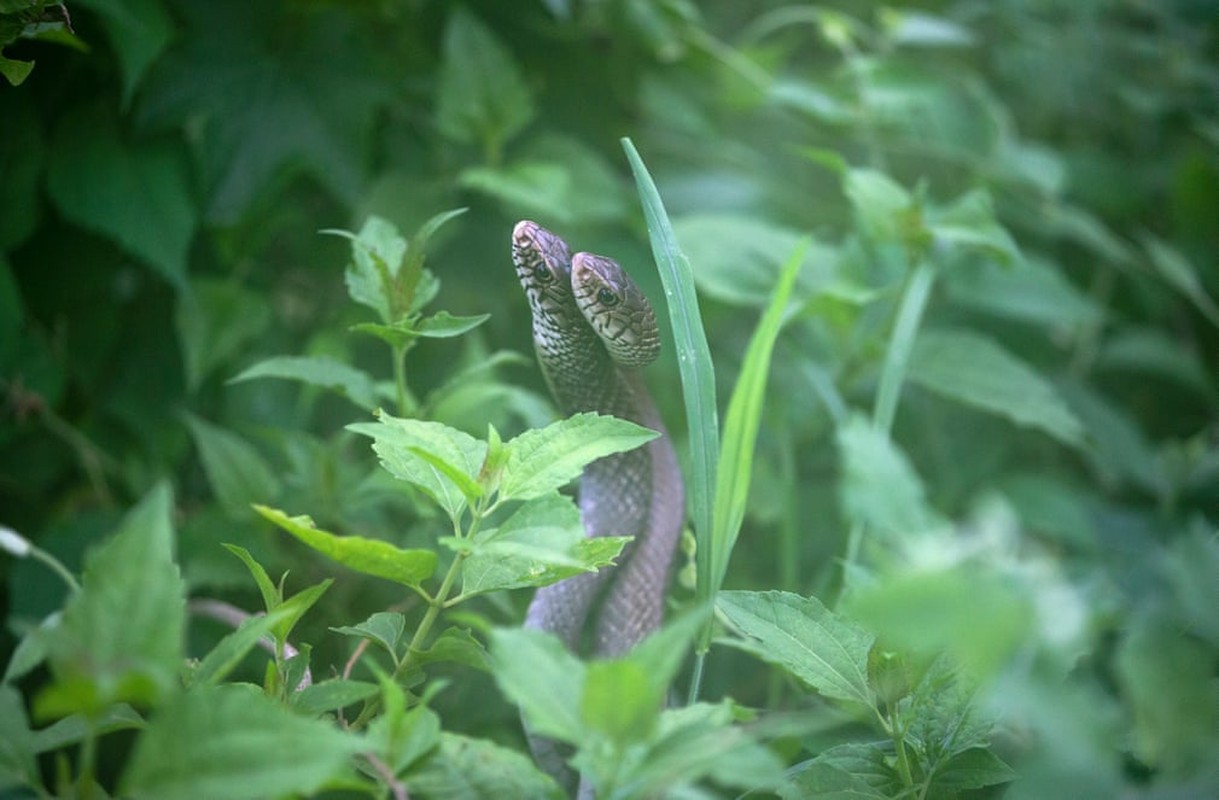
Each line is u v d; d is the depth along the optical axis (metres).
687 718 1.23
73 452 1.73
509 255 1.80
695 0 2.24
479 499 1.27
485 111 1.75
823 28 1.98
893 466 1.23
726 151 1.99
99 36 1.68
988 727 1.30
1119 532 1.88
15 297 1.64
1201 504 1.91
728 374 1.81
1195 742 1.22
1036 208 2.04
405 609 1.50
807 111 1.88
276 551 1.55
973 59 2.34
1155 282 2.14
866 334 1.75
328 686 1.27
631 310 1.42
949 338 1.74
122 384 1.74
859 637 1.30
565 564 1.24
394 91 1.74
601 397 1.45
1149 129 2.39
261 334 1.75
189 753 1.17
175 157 1.70
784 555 1.68
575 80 1.92
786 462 1.71
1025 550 1.32
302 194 1.79
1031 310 1.88
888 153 2.08
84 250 1.72
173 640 1.18
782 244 1.75
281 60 1.73
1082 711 1.20
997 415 1.91
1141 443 1.95
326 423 1.75
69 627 1.18
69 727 1.25
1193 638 1.27
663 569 1.45
